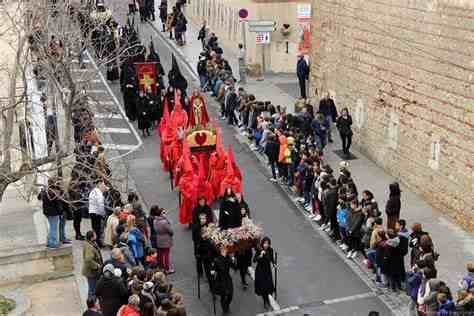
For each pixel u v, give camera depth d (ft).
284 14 144.36
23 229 77.15
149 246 72.18
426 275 59.06
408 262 72.64
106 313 58.29
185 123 97.86
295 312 65.72
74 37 81.61
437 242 76.79
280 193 91.25
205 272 69.21
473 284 56.54
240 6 149.59
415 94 87.51
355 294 68.33
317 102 118.11
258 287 66.18
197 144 88.53
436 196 84.48
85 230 80.53
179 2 181.78
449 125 81.10
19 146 80.18
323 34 113.39
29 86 86.53
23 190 86.07
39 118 84.48
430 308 56.44
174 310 51.70
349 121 99.81
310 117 101.76
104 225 75.87
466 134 78.28
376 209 72.02
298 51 142.41
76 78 88.12
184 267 74.59
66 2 80.53
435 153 84.17
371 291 68.74
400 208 81.30
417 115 87.35
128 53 123.13
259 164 100.48
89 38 91.50
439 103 82.69
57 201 71.05
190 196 81.61
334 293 68.64
